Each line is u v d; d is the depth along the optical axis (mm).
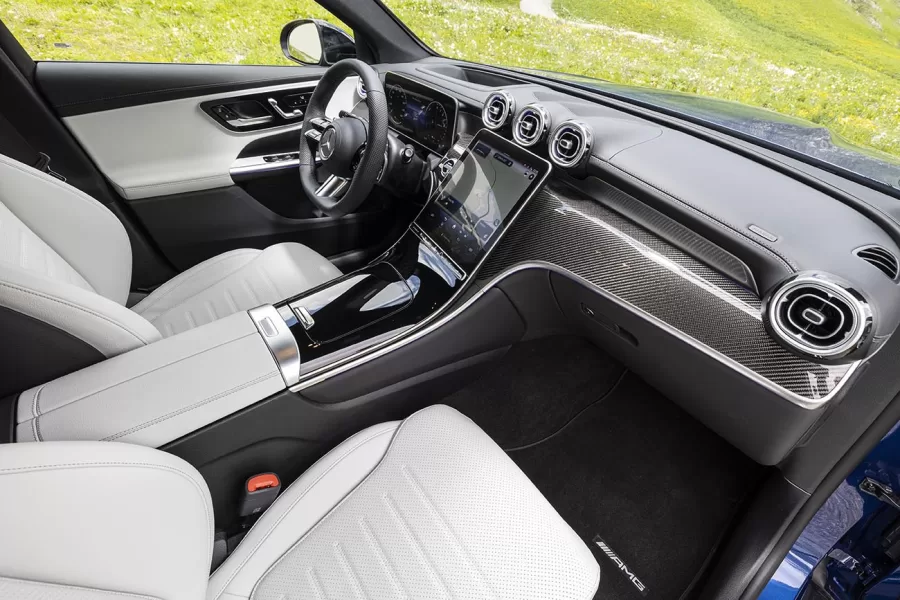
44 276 768
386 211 1819
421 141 1568
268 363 919
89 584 512
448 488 837
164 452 724
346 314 1055
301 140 1334
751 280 865
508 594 724
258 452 935
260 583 748
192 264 1703
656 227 1004
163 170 1540
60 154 1456
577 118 1154
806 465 1012
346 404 1025
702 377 982
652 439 1424
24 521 504
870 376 874
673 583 1171
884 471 951
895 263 810
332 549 776
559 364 1609
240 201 1664
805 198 958
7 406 778
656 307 971
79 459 600
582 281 1066
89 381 809
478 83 1747
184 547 645
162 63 1520
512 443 1426
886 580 982
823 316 742
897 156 1037
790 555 1039
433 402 1274
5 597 452
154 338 905
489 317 1202
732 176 1024
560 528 801
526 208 1165
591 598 732
